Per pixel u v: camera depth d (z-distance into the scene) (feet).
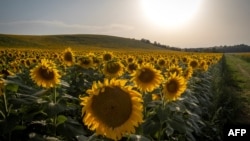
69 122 18.71
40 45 300.61
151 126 18.16
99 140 12.91
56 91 22.12
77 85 31.94
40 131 19.26
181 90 20.13
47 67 20.56
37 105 19.36
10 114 16.66
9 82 17.62
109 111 11.50
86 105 11.64
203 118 34.71
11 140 17.72
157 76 19.79
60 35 406.00
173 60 67.46
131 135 13.17
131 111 11.53
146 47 439.22
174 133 24.53
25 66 46.21
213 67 89.61
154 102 19.88
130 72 36.86
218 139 29.91
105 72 32.45
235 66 138.82
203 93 38.75
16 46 277.23
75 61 40.37
